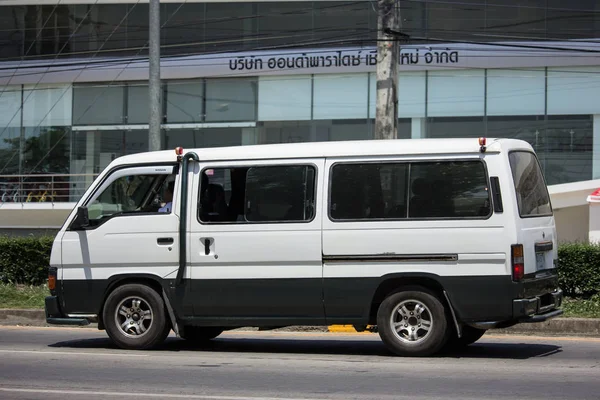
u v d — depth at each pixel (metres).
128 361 9.83
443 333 9.67
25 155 29.31
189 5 27.56
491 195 9.52
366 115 26.42
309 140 26.86
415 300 9.75
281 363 9.63
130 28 28.34
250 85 27.33
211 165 10.41
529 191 10.09
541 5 25.28
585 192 24.88
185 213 10.38
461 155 9.70
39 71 29.12
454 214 9.62
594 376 8.55
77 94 28.91
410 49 25.91
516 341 11.62
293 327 13.41
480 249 9.49
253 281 10.12
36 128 29.23
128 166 10.79
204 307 10.30
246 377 8.64
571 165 25.25
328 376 8.66
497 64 25.56
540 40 25.28
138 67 28.23
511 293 9.39
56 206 27.70
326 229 9.92
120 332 10.72
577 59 25.16
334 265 9.89
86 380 8.53
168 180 10.62
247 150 10.34
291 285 10.00
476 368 9.10
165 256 10.45
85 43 28.75
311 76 26.83
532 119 25.47
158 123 18.25
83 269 10.77
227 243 10.20
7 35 29.36
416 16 25.77
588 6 25.06
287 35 26.89
